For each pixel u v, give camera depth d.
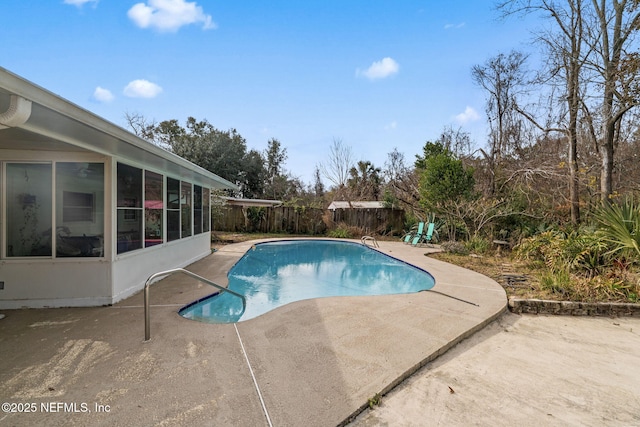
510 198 11.83
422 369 3.16
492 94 15.86
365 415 2.41
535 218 11.21
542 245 8.12
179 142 23.97
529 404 2.61
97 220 4.79
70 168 4.70
